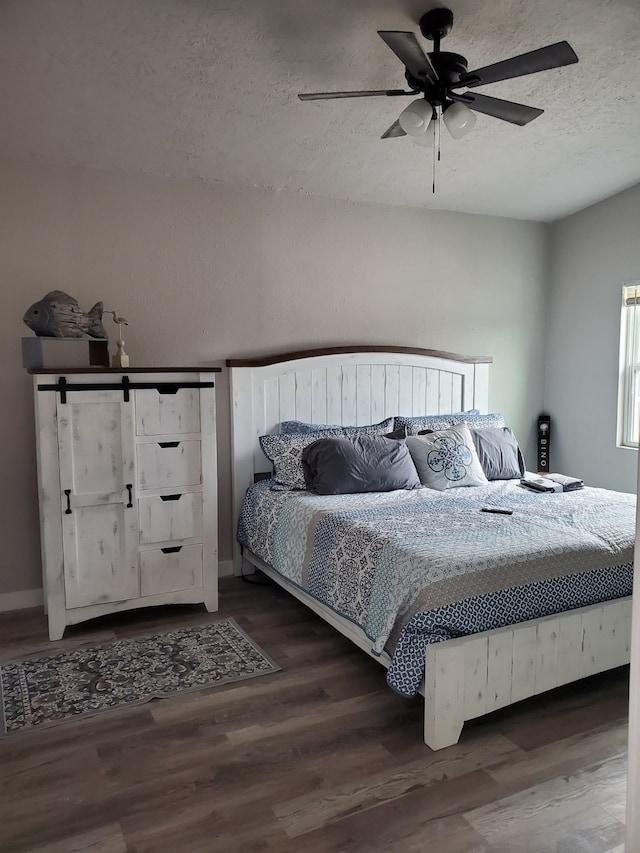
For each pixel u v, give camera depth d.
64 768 2.11
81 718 2.41
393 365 4.49
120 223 3.63
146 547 3.26
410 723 2.36
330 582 2.88
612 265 4.68
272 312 4.10
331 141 3.53
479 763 2.12
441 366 4.67
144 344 3.74
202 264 3.86
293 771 2.08
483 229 4.87
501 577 2.36
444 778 2.04
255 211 3.99
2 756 2.18
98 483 3.13
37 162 3.41
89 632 3.20
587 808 1.91
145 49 2.62
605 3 2.56
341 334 4.35
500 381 5.07
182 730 2.32
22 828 1.84
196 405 3.33
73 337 3.14
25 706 2.49
